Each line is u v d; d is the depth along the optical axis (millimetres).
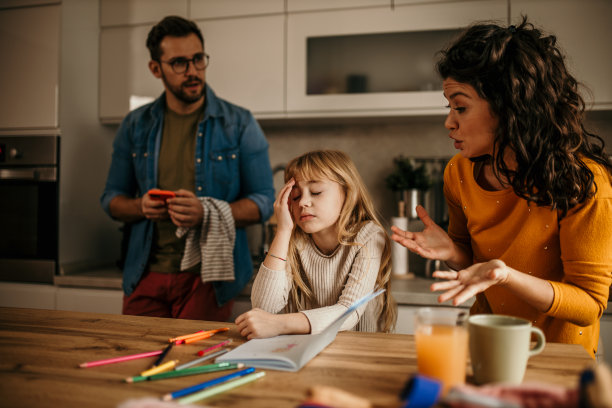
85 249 2174
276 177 2387
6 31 2049
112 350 787
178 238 1607
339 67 2012
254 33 2066
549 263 955
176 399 576
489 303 1045
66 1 2020
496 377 608
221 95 2104
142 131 1698
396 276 1977
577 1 1794
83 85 2131
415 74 1953
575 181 854
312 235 1242
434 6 1906
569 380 634
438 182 2219
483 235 1033
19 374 672
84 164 2158
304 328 902
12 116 2043
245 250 1713
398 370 684
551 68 867
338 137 2346
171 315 1671
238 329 909
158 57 1611
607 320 1552
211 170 1644
